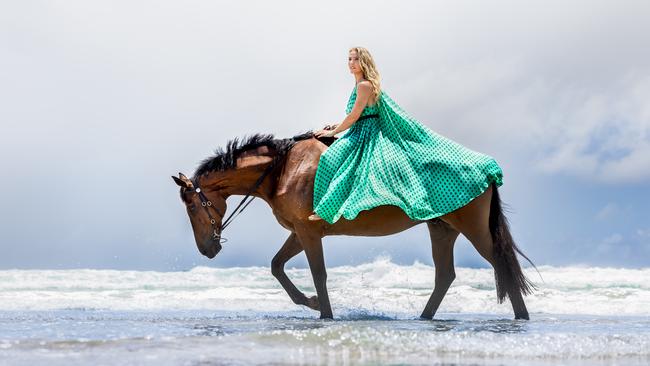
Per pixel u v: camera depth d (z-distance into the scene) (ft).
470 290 35.17
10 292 36.32
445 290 22.31
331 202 19.79
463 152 20.40
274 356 13.47
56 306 30.22
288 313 25.79
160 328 18.31
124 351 13.75
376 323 19.95
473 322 20.81
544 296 33.40
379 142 20.43
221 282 46.85
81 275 48.70
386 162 20.18
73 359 12.82
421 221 21.08
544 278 48.60
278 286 44.78
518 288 21.08
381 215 20.39
